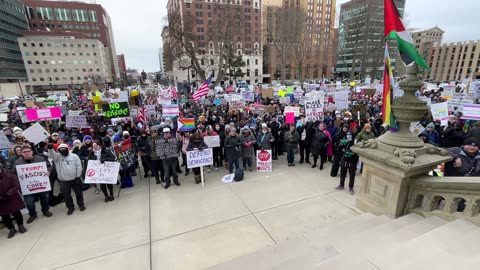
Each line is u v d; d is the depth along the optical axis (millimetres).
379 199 3951
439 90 18938
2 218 4566
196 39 36188
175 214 5184
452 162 4195
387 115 3498
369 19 41000
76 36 94375
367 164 4055
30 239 4562
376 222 3574
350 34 45688
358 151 4039
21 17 89125
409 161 3170
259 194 5953
